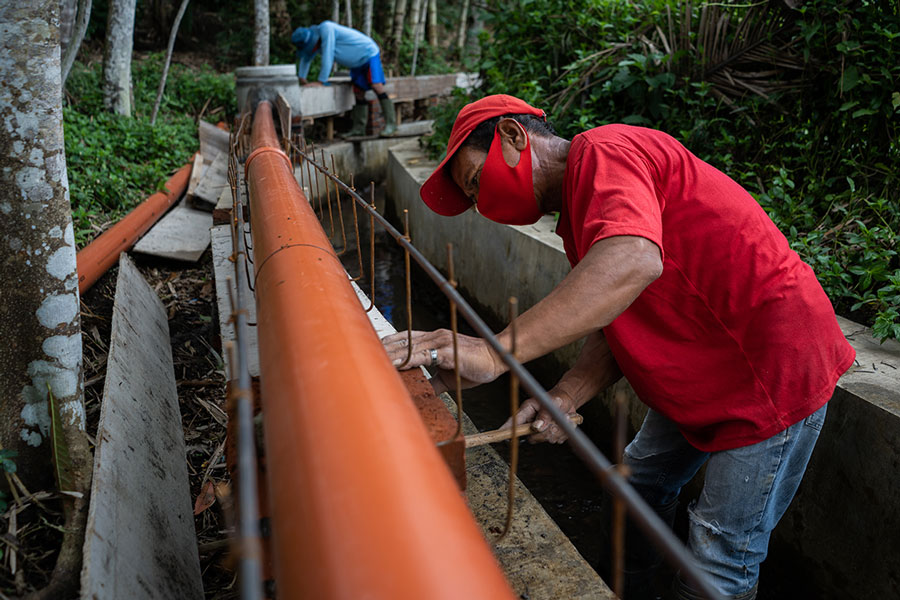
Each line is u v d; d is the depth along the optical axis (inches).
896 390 93.4
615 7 229.3
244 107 316.5
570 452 146.2
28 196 73.1
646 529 22.8
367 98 386.3
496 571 24.9
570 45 240.5
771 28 177.5
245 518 22.5
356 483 26.4
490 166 66.0
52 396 75.5
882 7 150.9
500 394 172.6
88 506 69.2
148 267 189.5
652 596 102.2
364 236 296.4
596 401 151.6
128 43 315.6
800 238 141.5
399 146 346.3
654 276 52.8
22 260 73.4
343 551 24.0
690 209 60.9
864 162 155.3
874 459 89.1
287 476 29.4
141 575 62.2
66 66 248.1
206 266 193.8
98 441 73.9
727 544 68.6
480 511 70.1
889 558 87.8
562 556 62.9
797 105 169.6
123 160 252.8
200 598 72.2
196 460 104.9
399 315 215.3
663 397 67.7
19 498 70.9
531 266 168.1
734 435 65.3
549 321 52.9
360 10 600.4
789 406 63.3
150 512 74.2
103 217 200.1
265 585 47.7
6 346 74.0
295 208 70.9
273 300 47.1
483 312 203.8
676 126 191.0
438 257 240.1
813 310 62.5
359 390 32.4
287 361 37.2
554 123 212.5
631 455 87.5
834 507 96.5
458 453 46.6
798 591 105.3
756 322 61.9
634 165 57.4
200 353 141.8
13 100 71.1
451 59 689.0
